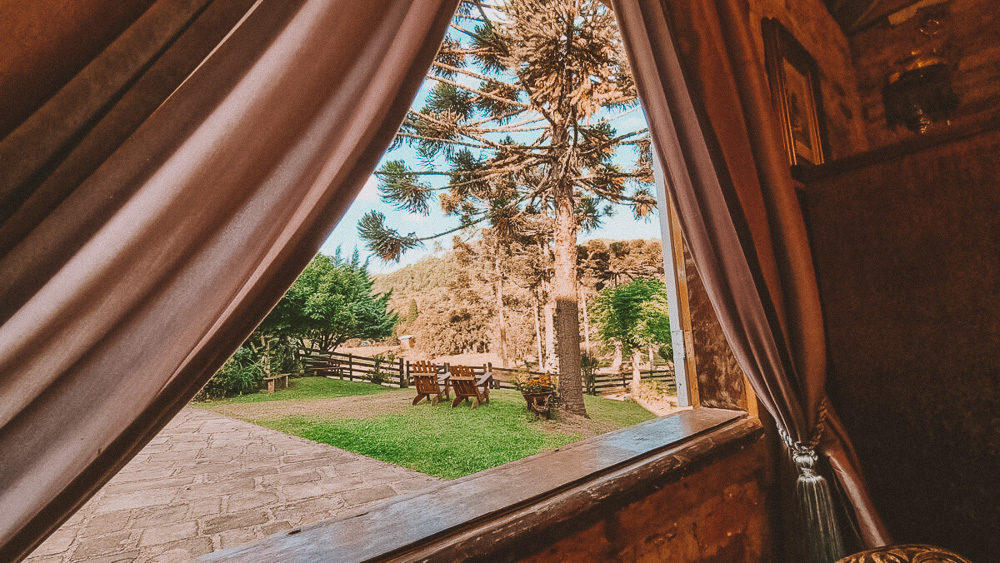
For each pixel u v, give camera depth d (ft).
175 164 1.61
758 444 5.50
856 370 6.14
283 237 2.01
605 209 37.70
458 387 29.17
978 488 5.26
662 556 4.15
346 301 51.26
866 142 10.43
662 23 4.33
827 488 4.76
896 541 5.76
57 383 1.43
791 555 5.39
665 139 4.68
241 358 38.24
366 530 2.74
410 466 15.30
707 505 4.73
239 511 11.07
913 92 8.16
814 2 9.58
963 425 5.37
